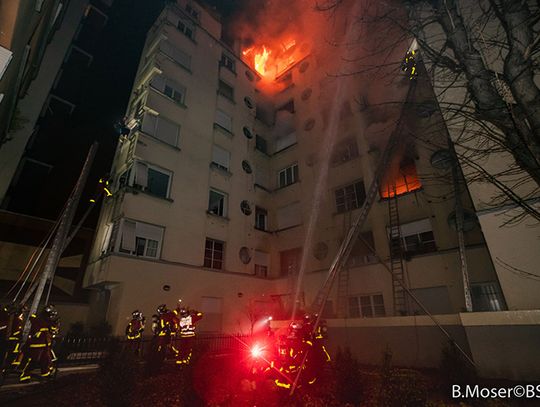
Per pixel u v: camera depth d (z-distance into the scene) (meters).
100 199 15.94
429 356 7.28
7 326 6.89
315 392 5.63
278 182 21.72
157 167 14.93
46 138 15.56
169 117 16.38
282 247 19.05
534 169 4.23
